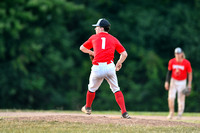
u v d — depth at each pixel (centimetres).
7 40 8500
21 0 8594
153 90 9388
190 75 3947
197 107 9306
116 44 2617
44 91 9200
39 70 9056
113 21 10281
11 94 8512
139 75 10088
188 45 9981
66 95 9531
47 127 2250
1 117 2666
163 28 9938
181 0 10806
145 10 10262
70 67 9494
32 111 4006
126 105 9412
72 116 2695
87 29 9819
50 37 9275
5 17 8069
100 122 2481
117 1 10581
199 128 2433
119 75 9831
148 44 10244
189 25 10088
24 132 2072
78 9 9219
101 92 9388
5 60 8694
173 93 3950
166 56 10288
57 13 9025
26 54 8494
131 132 2150
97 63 2555
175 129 2323
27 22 8800
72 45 9962
